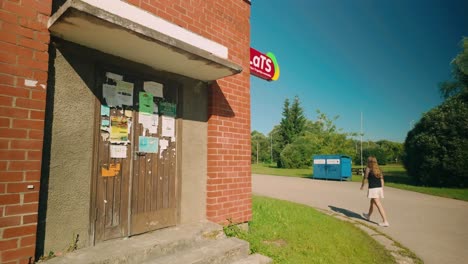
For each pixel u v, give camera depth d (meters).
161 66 4.10
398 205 9.96
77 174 3.21
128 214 3.70
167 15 4.18
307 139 37.72
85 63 3.37
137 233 3.78
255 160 65.62
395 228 6.87
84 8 2.53
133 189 3.78
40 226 2.88
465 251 5.26
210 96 4.91
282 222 6.38
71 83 3.22
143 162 3.94
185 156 4.53
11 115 2.61
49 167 2.98
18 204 2.60
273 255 4.12
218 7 5.10
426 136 16.08
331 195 12.23
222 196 4.86
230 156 5.08
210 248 3.69
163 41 3.22
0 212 2.49
